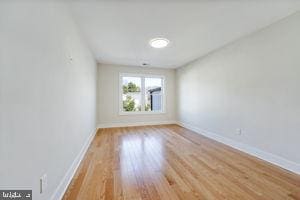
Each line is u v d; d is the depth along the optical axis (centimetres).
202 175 204
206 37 292
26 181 102
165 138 384
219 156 269
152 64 512
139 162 245
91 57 371
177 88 572
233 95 315
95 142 352
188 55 407
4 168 84
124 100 539
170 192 167
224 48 339
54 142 147
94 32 266
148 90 565
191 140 367
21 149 97
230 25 247
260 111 259
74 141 216
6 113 85
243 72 292
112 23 237
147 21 233
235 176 201
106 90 507
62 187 165
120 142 352
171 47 346
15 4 93
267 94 247
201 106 425
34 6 114
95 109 443
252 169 220
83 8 197
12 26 91
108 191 169
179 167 227
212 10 206
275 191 169
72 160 205
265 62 251
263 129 254
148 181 189
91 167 228
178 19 228
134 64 512
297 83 208
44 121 127
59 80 161
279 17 223
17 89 94
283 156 225
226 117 335
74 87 218
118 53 389
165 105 573
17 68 94
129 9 201
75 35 226
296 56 209
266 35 249
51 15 142
